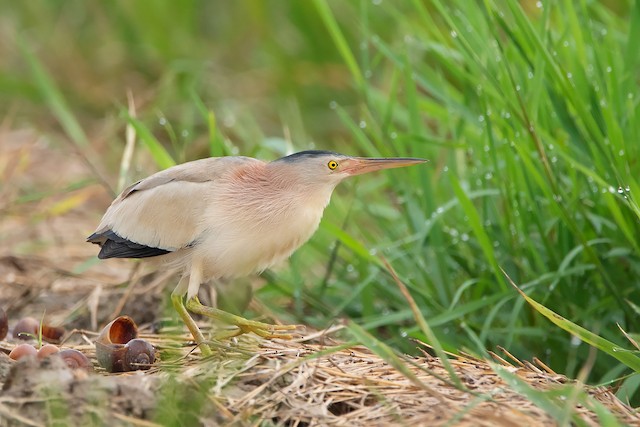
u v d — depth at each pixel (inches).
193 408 296.5
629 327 411.8
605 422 283.7
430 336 313.3
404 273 468.8
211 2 841.5
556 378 336.5
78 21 855.1
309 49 783.1
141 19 817.5
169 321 436.8
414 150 475.5
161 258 391.9
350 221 517.7
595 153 413.4
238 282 453.7
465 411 286.5
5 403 295.4
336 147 673.0
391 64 695.7
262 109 756.0
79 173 655.8
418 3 503.2
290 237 385.1
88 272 530.6
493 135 467.8
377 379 324.8
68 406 292.2
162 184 388.8
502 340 433.7
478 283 434.0
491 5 425.1
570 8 447.5
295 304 483.2
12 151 673.0
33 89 779.4
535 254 422.9
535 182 437.7
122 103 779.4
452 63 475.5
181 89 740.7
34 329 405.7
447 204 443.8
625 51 460.8
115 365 348.5
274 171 384.2
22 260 532.4
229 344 360.2
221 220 377.1
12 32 845.8
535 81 411.5
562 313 427.5
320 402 308.3
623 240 423.5
